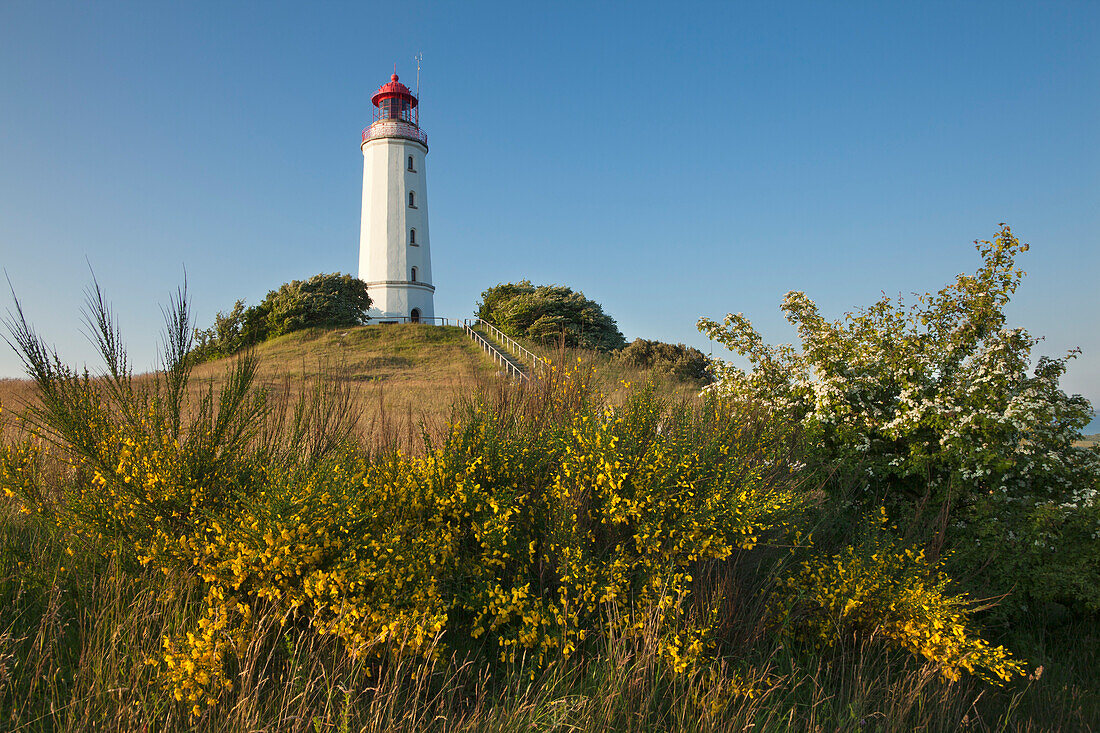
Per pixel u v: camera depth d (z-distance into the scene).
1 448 4.03
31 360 3.81
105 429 3.81
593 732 3.10
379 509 3.88
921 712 3.74
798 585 4.38
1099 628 5.09
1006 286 6.05
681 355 25.77
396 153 46.12
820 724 3.47
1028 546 5.08
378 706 2.96
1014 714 4.12
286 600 3.39
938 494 5.73
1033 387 5.80
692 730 3.22
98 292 3.90
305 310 39.88
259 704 2.97
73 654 3.23
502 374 6.20
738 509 3.83
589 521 4.07
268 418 4.68
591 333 31.69
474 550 4.11
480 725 3.09
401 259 45.84
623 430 4.31
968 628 4.55
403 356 31.20
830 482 5.96
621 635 3.69
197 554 3.51
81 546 3.89
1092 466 5.52
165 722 2.81
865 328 6.69
